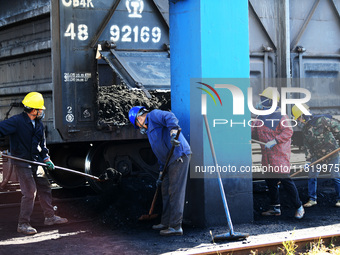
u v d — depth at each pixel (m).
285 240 5.45
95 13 7.16
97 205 7.41
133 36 7.57
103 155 7.73
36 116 6.23
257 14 8.98
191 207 6.45
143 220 6.70
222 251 5.07
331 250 5.26
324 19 9.66
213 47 6.22
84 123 6.98
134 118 6.11
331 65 9.66
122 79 7.08
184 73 6.42
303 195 8.37
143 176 8.06
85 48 7.06
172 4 6.52
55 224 6.69
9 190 9.18
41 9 7.12
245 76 6.41
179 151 5.89
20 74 7.87
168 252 5.18
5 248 5.48
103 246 5.53
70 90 6.90
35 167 6.44
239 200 6.49
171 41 6.59
